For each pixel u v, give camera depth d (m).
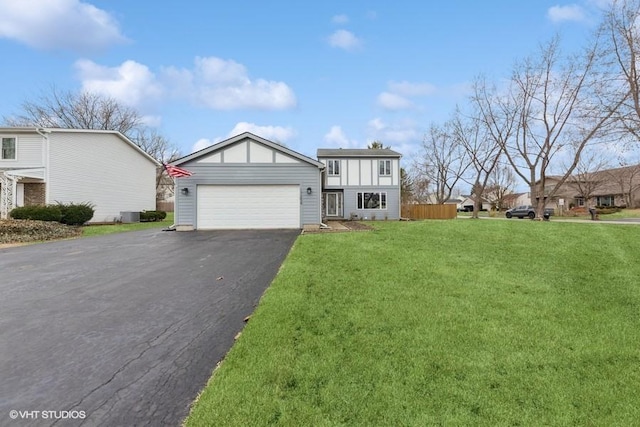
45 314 4.29
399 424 2.29
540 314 4.31
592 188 41.75
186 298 4.90
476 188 30.30
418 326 3.83
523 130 24.80
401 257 7.51
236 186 15.02
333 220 25.75
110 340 3.54
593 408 2.50
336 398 2.54
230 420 2.28
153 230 16.16
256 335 3.53
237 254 8.39
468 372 2.93
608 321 4.14
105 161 22.81
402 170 44.28
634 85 17.80
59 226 14.06
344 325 3.82
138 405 2.47
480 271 6.46
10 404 2.48
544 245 9.72
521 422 2.34
